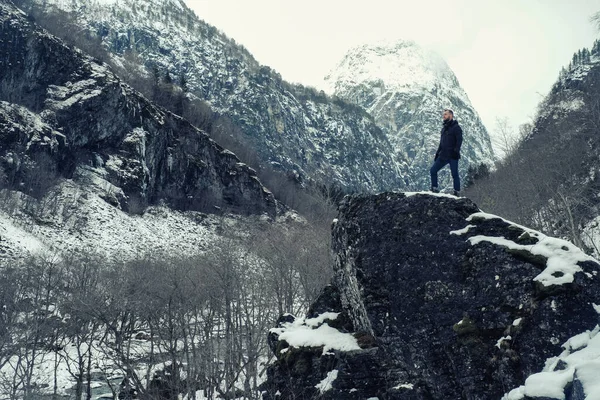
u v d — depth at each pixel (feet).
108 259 228.63
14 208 262.06
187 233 335.47
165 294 111.34
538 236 40.42
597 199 131.03
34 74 350.23
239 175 410.31
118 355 93.40
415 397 40.96
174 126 406.41
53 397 104.27
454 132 49.90
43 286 133.28
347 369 44.93
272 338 51.88
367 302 44.01
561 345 35.58
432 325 41.45
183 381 95.30
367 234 45.75
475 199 163.02
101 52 482.69
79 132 344.08
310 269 135.85
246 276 137.90
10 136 297.12
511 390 35.78
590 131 136.98
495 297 39.60
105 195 327.06
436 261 42.78
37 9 546.26
